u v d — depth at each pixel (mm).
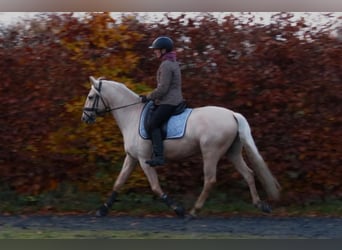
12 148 14328
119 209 14078
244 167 13242
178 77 12820
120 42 14352
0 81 14195
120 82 14328
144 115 13125
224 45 14227
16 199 14500
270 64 14133
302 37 14102
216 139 12750
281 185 14266
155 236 11352
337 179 14227
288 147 14172
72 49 14312
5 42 14328
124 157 14445
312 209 14109
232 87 14172
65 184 14586
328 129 14102
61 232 11742
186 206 14164
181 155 13008
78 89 14297
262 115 14164
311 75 14070
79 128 14352
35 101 14219
